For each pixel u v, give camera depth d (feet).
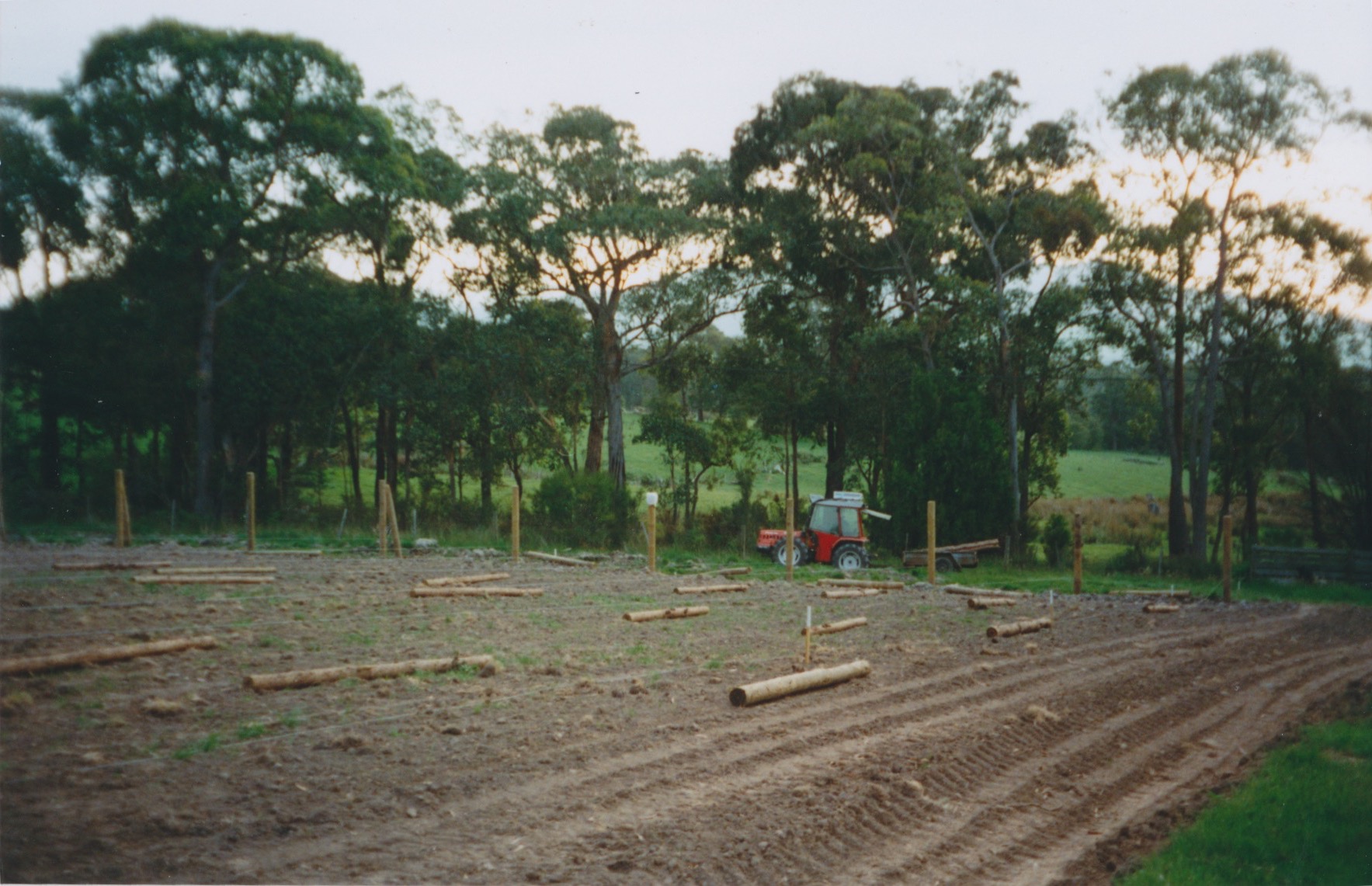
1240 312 139.33
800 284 153.48
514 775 26.11
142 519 103.14
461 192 135.33
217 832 21.54
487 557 79.82
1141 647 50.60
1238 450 139.74
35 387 120.57
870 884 21.39
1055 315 131.95
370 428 166.40
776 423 162.71
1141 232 130.11
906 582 79.10
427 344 134.41
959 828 24.84
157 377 121.19
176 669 34.42
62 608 43.24
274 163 118.62
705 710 33.42
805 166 152.05
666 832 22.99
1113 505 211.82
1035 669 43.42
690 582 69.41
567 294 155.33
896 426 124.98
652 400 167.53
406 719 30.27
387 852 21.21
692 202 148.05
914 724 33.24
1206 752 32.58
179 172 115.03
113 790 23.40
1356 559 93.86
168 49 108.68
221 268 122.21
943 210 133.49
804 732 31.48
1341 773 30.17
